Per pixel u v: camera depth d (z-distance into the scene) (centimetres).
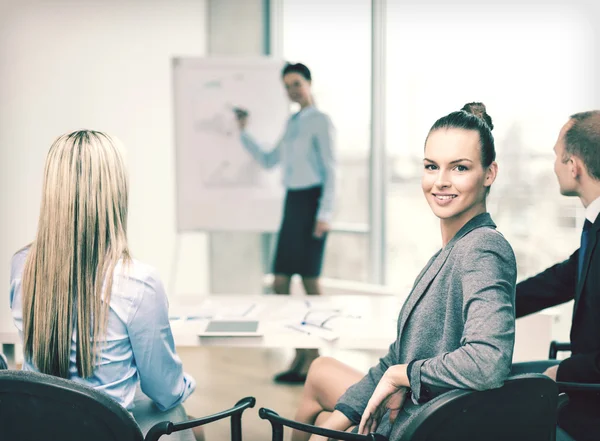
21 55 349
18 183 350
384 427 136
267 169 420
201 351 401
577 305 166
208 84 419
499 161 367
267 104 418
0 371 117
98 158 135
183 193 426
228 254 501
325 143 366
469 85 383
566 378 161
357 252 459
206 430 266
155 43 445
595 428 156
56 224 134
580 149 170
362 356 381
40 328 136
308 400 176
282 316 202
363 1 438
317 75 471
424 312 130
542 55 340
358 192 455
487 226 130
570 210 329
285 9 490
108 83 408
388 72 430
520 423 119
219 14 490
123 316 138
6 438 119
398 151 431
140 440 121
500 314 115
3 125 341
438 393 121
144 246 438
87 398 115
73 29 381
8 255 346
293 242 383
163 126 458
